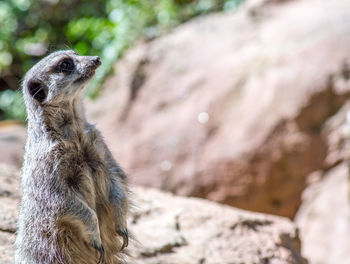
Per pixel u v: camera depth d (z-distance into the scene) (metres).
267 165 12.60
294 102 12.70
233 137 13.00
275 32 14.23
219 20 15.94
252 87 13.32
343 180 12.16
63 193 5.74
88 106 15.55
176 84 14.51
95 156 6.05
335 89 12.62
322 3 14.67
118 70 15.97
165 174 13.37
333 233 11.80
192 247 7.62
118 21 17.61
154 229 7.93
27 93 6.19
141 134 14.12
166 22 17.19
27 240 5.97
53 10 19.70
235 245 7.76
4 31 19.33
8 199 8.03
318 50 13.14
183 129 13.62
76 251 5.89
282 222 8.62
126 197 6.13
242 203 12.73
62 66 6.24
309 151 12.48
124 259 6.61
